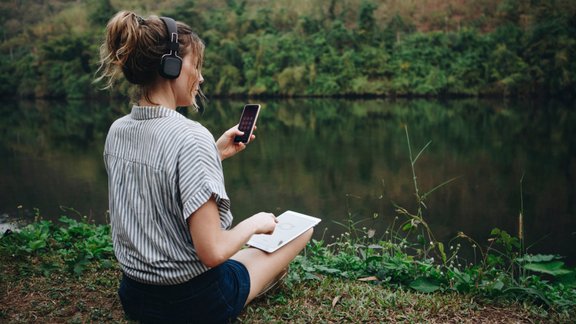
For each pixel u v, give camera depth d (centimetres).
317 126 2536
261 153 1719
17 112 3747
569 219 861
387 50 4588
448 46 4506
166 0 5494
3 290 217
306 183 1202
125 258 150
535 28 4256
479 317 201
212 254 137
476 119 2794
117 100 4834
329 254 285
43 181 1214
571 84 4138
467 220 851
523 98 4256
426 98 4400
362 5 4803
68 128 2636
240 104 4119
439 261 532
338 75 4538
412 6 5206
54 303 204
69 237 290
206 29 5175
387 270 248
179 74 140
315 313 197
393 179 1252
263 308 194
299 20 5031
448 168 1409
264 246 182
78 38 4925
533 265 247
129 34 136
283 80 4544
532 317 203
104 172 1348
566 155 1593
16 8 5928
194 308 153
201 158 136
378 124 2597
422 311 205
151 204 141
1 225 675
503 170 1369
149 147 139
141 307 157
